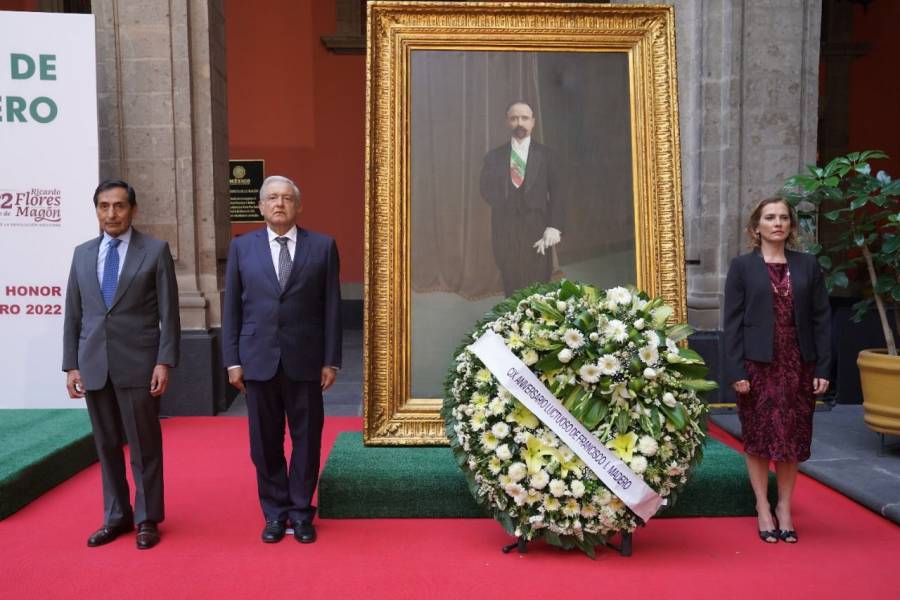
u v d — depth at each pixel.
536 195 4.39
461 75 4.40
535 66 4.43
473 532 3.47
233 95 11.71
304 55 11.73
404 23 4.38
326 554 3.20
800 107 6.11
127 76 6.08
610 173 4.43
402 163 4.30
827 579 2.94
